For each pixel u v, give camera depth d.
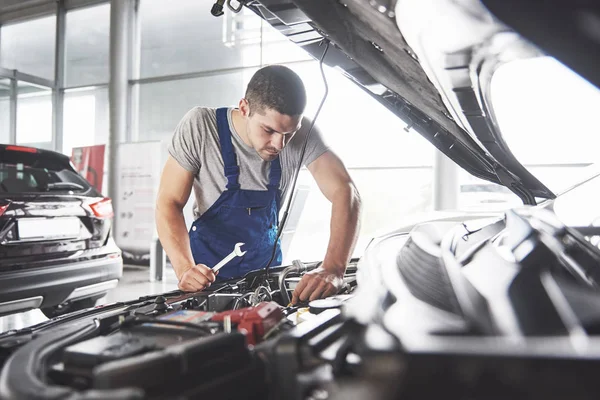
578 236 0.79
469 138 1.15
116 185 6.29
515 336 0.48
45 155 2.73
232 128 1.48
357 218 1.45
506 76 0.94
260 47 6.02
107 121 7.04
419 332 0.48
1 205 2.32
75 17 7.21
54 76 7.28
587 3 0.37
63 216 2.60
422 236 0.92
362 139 5.95
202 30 6.46
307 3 0.79
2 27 7.69
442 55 0.72
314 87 4.92
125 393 0.42
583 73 0.45
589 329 0.51
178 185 1.50
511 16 0.44
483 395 0.38
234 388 0.56
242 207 1.51
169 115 6.66
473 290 0.59
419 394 0.40
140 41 6.82
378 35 0.82
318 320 0.72
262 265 1.56
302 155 1.36
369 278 0.74
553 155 4.21
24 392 0.48
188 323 0.75
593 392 0.35
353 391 0.45
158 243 5.15
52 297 2.54
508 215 0.94
